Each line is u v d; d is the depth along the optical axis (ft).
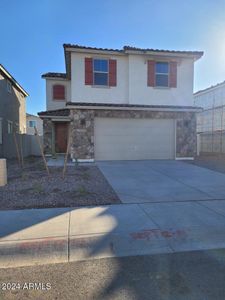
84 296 8.84
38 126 116.47
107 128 44.29
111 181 26.30
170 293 8.96
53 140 60.13
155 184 25.04
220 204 18.56
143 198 19.99
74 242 12.62
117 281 9.70
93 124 43.57
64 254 11.95
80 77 44.14
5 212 16.62
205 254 11.87
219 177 28.91
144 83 45.78
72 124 43.01
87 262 11.21
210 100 65.98
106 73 45.09
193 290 9.13
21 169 34.86
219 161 44.47
